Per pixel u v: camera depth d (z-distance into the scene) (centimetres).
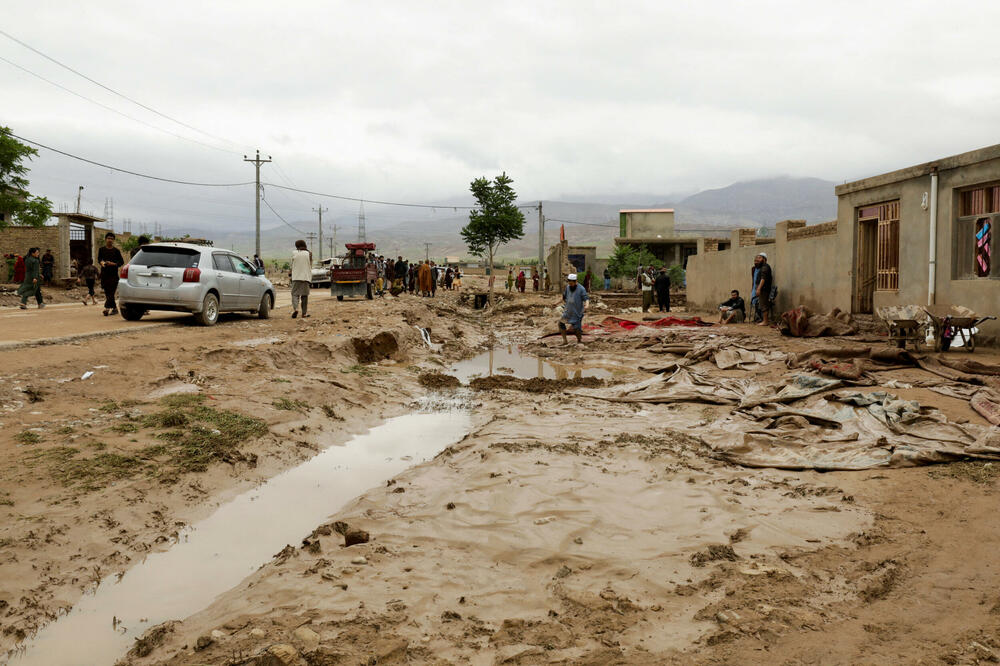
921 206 1295
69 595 360
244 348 1088
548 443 662
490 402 963
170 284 1405
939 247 1252
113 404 716
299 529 471
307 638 288
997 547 369
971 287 1167
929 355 1029
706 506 470
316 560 396
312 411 809
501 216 3775
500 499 496
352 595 340
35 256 1869
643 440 666
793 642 278
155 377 858
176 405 734
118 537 430
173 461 568
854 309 1545
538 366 1376
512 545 409
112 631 327
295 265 1753
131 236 5172
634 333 1728
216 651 286
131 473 527
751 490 507
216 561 413
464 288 5869
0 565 372
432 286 4016
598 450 644
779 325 1500
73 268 3522
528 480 541
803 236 1792
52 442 575
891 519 426
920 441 596
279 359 1094
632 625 302
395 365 1279
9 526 416
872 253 1535
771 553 381
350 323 1612
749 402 818
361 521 460
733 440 637
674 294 3850
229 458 597
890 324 1121
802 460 574
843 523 425
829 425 688
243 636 294
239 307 1602
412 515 473
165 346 1056
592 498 496
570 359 1444
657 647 281
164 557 417
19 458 528
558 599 332
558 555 391
